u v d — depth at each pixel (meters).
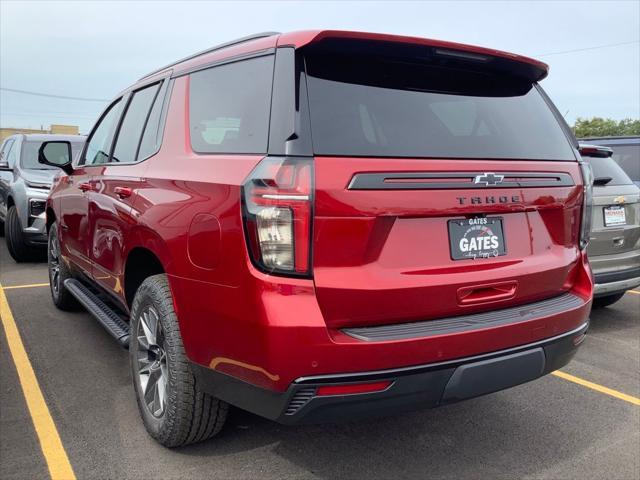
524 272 2.61
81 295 4.32
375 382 2.15
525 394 3.80
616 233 4.99
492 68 2.81
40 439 2.98
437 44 2.46
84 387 3.64
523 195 2.61
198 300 2.44
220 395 2.45
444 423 3.34
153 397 2.95
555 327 2.61
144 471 2.72
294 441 3.05
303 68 2.31
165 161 2.98
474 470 2.82
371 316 2.21
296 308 2.09
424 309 2.32
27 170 8.02
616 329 5.34
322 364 2.10
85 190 4.15
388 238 2.25
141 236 2.97
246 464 2.81
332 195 2.12
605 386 3.96
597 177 4.98
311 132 2.18
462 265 2.44
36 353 4.24
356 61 2.45
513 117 2.82
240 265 2.21
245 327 2.20
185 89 3.09
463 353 2.31
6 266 7.70
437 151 2.42
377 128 2.35
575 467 2.88
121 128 3.92
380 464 2.86
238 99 2.57
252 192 2.18
